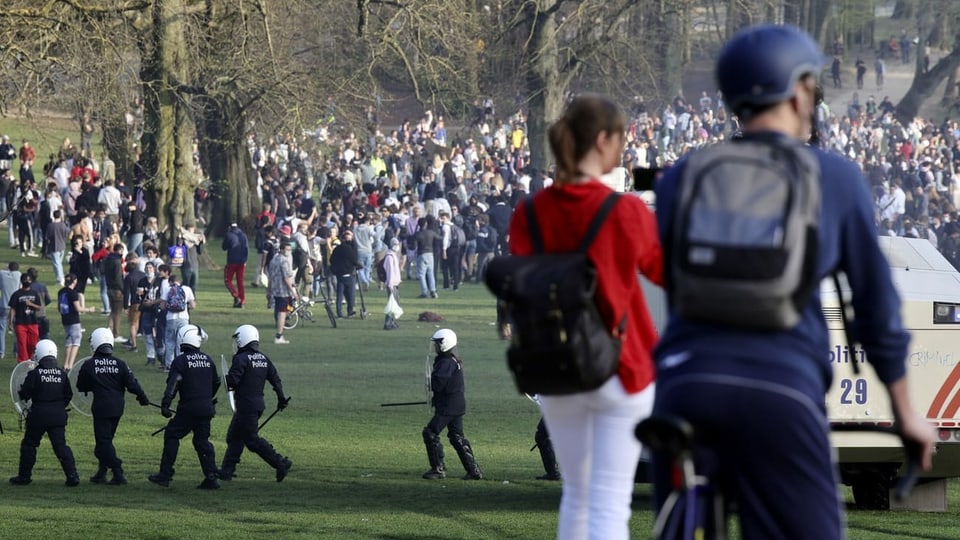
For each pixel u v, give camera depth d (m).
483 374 87.00
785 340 10.59
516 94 170.75
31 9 107.06
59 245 129.75
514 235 14.45
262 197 175.62
